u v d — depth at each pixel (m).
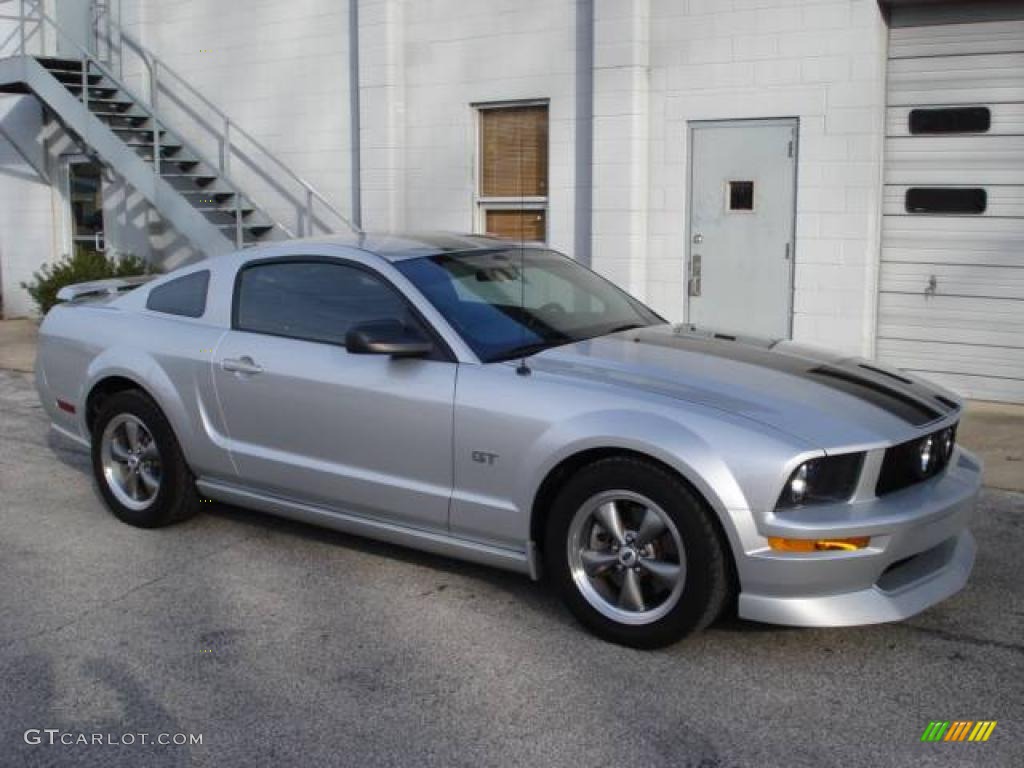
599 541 4.44
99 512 6.36
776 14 9.00
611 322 5.52
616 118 9.67
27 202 15.05
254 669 4.26
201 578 5.25
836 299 9.07
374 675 4.19
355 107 11.77
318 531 5.94
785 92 9.05
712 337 5.36
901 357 9.19
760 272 9.39
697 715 3.84
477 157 11.02
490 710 3.90
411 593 5.02
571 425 4.39
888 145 8.97
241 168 12.78
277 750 3.65
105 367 6.02
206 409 5.65
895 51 8.84
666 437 4.14
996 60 8.48
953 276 8.87
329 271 5.38
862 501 4.10
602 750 3.61
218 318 5.72
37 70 12.77
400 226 11.52
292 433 5.31
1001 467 6.95
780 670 4.18
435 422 4.77
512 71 10.55
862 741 3.65
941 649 4.36
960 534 4.73
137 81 13.44
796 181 9.11
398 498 4.96
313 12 11.95
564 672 4.18
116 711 3.93
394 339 4.79
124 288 6.77
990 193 8.64
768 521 3.97
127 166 12.11
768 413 4.21
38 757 3.62
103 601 4.97
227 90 12.79
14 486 6.93
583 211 10.30
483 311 5.09
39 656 4.39
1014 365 8.73
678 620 4.19
